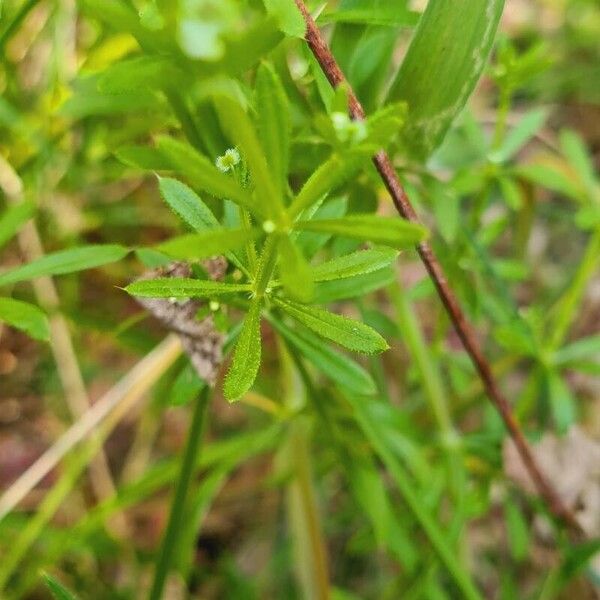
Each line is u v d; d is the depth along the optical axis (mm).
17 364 450
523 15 657
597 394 519
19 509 428
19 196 377
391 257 186
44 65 384
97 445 374
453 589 433
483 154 340
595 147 626
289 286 156
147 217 438
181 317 243
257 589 416
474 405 435
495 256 578
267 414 470
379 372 354
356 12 233
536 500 365
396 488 435
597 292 550
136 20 159
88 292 448
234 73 169
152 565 419
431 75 243
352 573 460
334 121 153
